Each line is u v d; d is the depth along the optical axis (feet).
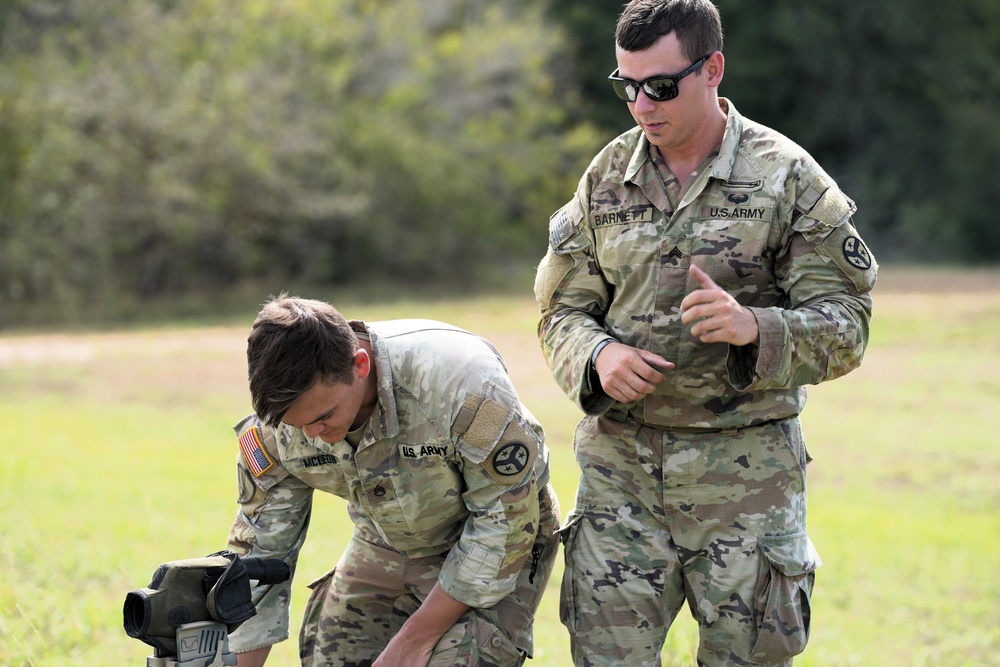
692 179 21.90
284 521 22.76
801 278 21.62
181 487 55.11
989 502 59.06
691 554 22.59
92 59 159.22
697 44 20.95
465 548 21.71
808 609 22.70
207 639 19.02
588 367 22.06
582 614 23.02
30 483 54.34
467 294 187.42
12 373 95.14
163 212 153.69
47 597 34.94
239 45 177.06
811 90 271.08
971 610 40.45
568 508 52.44
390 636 24.62
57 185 145.89
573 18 252.01
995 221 260.21
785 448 22.43
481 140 211.41
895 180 267.18
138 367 100.48
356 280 191.31
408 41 211.00
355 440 21.44
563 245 23.16
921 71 264.72
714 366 21.94
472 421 21.03
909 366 106.63
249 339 19.25
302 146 170.91
